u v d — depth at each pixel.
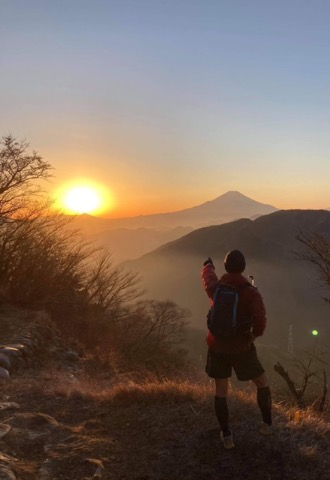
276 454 4.36
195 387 6.24
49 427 5.27
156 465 4.31
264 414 4.64
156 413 5.43
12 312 15.20
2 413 6.00
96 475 4.12
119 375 12.62
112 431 5.12
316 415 5.67
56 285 17.91
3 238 16.62
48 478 4.12
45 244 17.72
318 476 3.99
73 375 10.77
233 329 4.31
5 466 4.12
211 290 4.58
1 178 16.25
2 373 8.79
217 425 4.93
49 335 13.97
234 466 4.21
